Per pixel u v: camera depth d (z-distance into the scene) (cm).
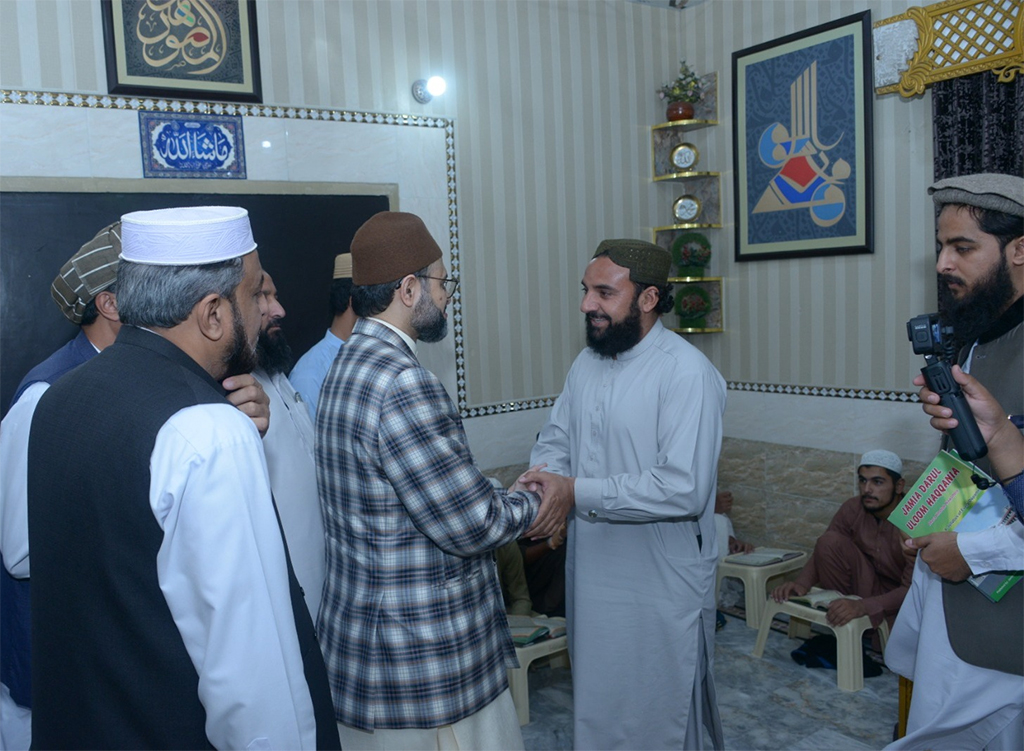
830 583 331
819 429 380
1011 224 149
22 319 276
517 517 166
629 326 218
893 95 341
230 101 308
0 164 271
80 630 109
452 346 370
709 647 220
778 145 385
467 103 369
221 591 104
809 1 369
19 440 153
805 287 382
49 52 277
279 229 323
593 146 411
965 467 159
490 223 379
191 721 108
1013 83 297
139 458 105
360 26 338
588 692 226
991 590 156
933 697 168
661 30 430
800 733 266
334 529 164
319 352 258
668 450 206
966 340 166
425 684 153
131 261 114
